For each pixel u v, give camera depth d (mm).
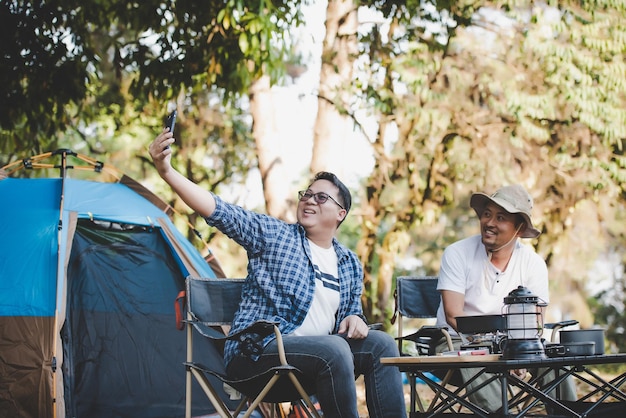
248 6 7684
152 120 14211
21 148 10055
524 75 11555
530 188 11797
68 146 16109
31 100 8922
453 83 11516
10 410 5008
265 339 3506
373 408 3551
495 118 11672
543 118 11273
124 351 5520
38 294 5203
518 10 11164
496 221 4191
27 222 5465
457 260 4285
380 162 11641
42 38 8656
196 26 8492
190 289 4012
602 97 11211
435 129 11758
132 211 5836
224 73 8766
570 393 3971
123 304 5617
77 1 8852
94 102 12664
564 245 12289
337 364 3361
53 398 5000
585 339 3344
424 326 4027
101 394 5379
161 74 8883
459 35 11477
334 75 10555
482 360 3055
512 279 4258
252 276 3748
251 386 3572
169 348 5648
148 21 8711
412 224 11953
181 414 5523
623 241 13742
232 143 14102
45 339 5105
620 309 16453
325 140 10586
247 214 3689
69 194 5699
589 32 11047
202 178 14062
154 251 5859
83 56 9289
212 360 5719
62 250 5367
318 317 3734
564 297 13570
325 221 3828
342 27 10594
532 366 3131
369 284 11664
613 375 12359
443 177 11969
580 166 11516
